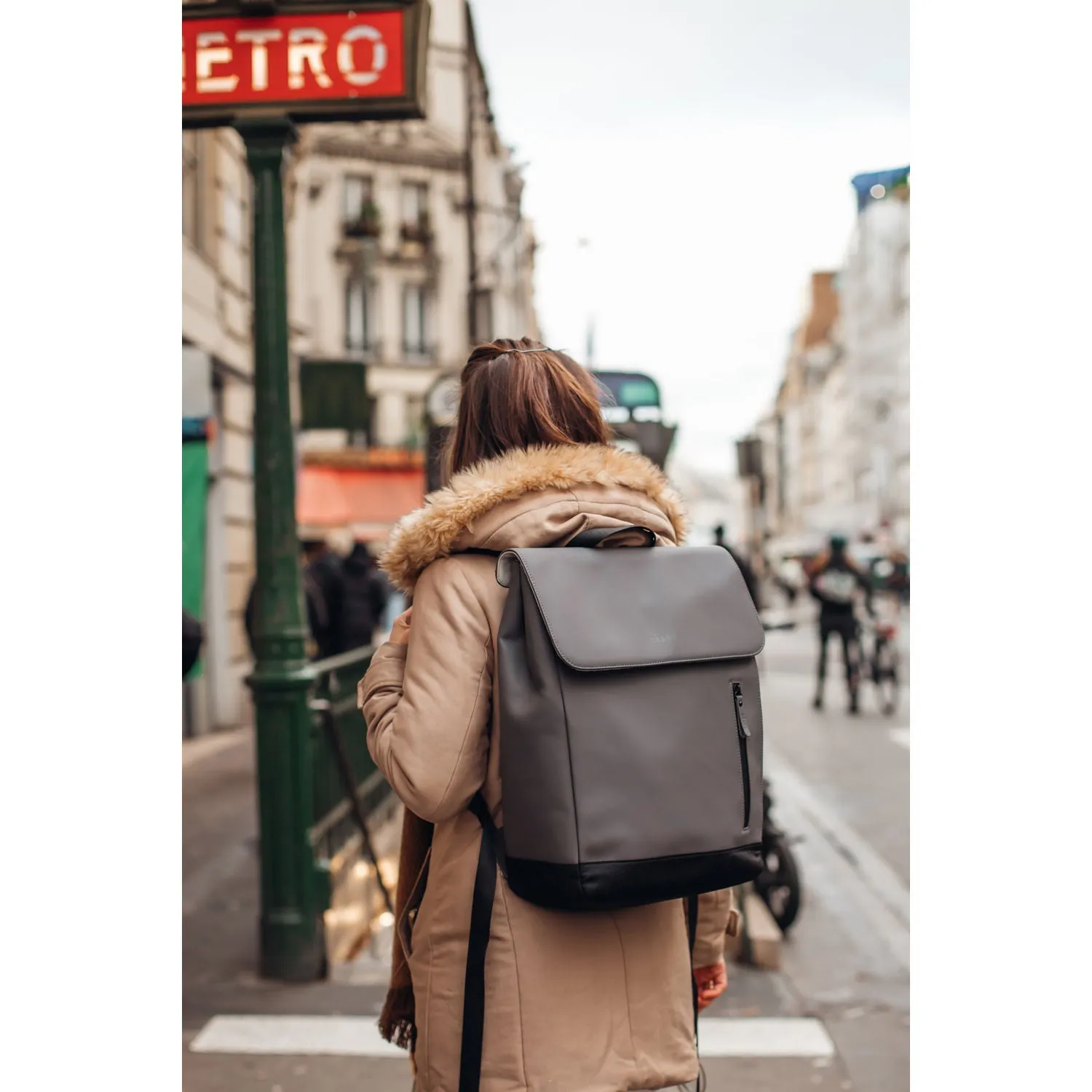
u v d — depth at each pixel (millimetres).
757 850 1676
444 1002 1677
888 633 12594
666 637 1647
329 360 14758
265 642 4355
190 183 10633
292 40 4316
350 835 5496
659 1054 1696
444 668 1650
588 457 1764
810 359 93250
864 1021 3965
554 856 1552
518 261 32625
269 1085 3426
